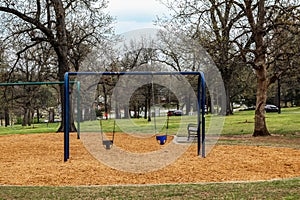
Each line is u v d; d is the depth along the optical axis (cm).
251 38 1934
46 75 3322
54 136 2109
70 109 2459
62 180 895
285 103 6475
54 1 2475
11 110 4538
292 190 711
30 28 2455
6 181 892
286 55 1800
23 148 1559
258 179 879
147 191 737
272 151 1362
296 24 1720
